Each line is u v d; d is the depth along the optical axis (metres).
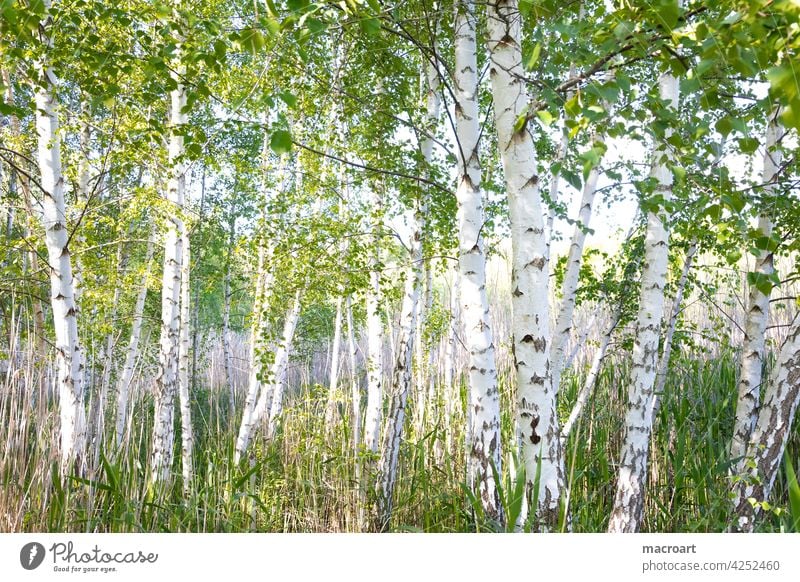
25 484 4.21
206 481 5.74
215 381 14.06
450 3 4.37
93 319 8.24
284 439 7.22
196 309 13.32
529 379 3.42
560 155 6.71
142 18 4.48
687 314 9.70
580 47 2.59
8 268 6.40
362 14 3.03
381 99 6.92
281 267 7.14
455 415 7.67
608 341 7.29
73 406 5.00
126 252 10.80
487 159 8.22
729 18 2.05
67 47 4.44
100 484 4.27
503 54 3.48
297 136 7.03
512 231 3.49
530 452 3.43
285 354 8.93
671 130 4.47
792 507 3.56
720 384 7.53
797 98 1.74
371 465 6.78
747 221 3.57
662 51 2.61
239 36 3.03
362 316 10.22
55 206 5.22
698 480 5.26
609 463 6.41
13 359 4.26
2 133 7.23
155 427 7.48
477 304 4.49
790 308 7.13
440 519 5.39
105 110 7.87
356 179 7.43
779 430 4.59
